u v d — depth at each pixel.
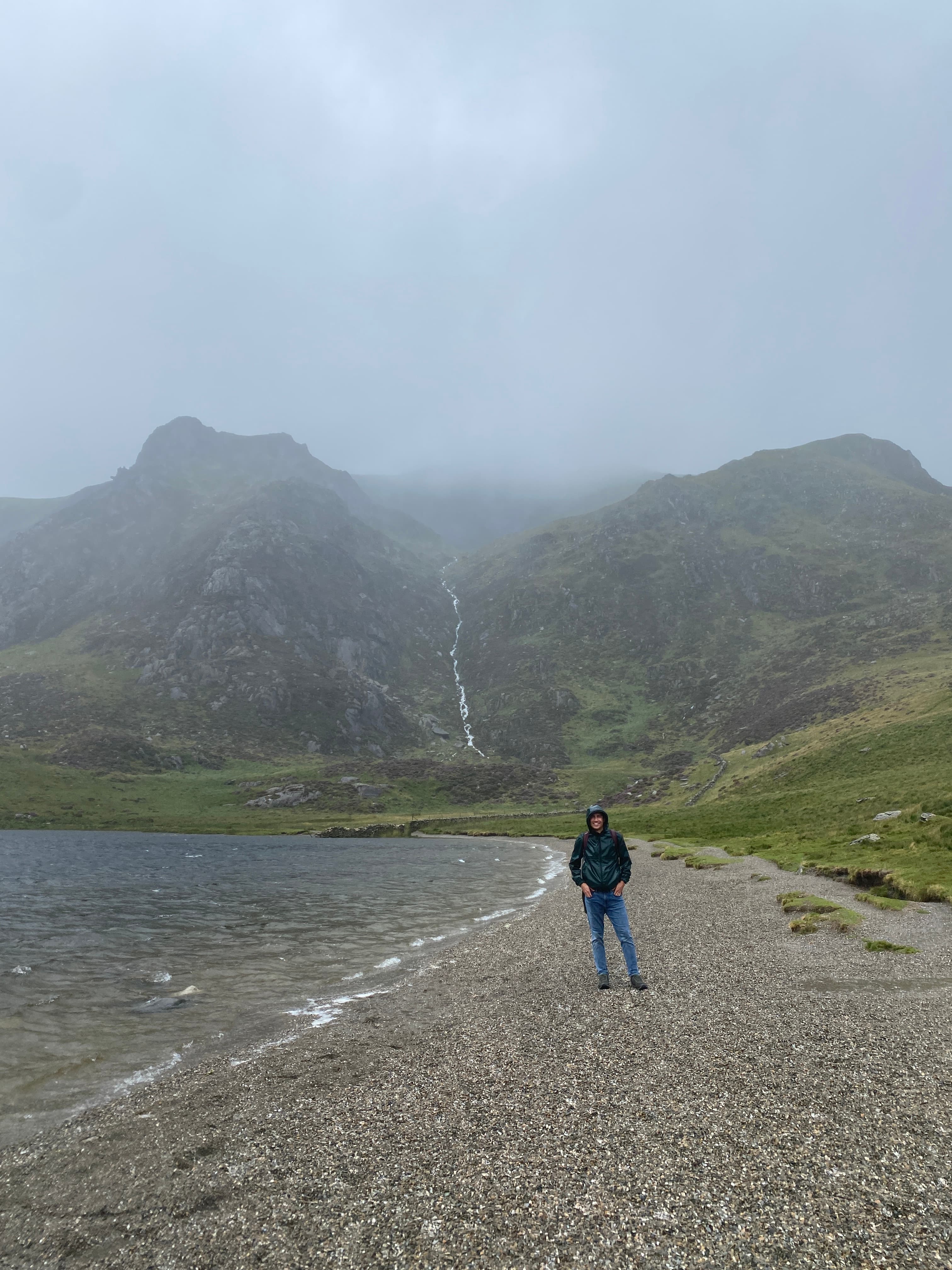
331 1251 6.85
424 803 198.62
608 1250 6.38
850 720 142.75
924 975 16.41
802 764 108.50
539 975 20.41
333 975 23.05
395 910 39.50
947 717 93.44
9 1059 15.00
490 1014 16.39
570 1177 7.85
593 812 17.48
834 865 36.84
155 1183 8.84
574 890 48.12
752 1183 7.28
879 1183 7.00
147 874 64.44
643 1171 7.80
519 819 162.00
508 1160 8.45
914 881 28.52
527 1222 7.00
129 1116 11.50
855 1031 12.30
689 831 85.38
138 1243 7.40
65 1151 10.16
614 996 16.44
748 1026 13.19
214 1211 7.95
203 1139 10.15
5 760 190.88
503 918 35.75
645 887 41.19
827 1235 6.25
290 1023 17.27
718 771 175.50
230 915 37.84
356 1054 14.20
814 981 16.58
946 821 39.28
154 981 22.42
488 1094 10.90
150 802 182.75
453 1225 7.10
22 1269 7.05
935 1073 9.92
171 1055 15.08
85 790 181.75
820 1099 9.31
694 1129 8.78
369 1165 8.73
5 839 120.06
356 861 81.38
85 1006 19.36
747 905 30.41
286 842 128.38
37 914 38.28
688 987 16.88
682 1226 6.65
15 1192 8.92
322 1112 10.84
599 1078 11.08
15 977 23.05
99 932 32.12
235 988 21.27
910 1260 5.76
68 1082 13.57
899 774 75.19
